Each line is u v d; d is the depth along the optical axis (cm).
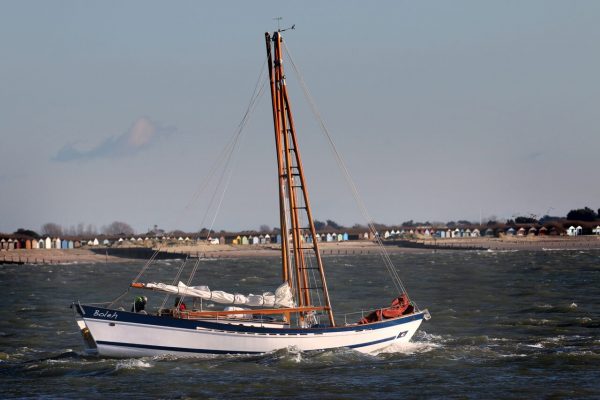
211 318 12131
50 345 14750
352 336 12594
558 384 10762
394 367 11750
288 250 12731
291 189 12700
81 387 10712
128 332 11681
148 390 10506
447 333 15538
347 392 10406
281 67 12644
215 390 10494
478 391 10450
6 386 10881
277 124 12756
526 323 16762
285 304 12294
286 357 11944
